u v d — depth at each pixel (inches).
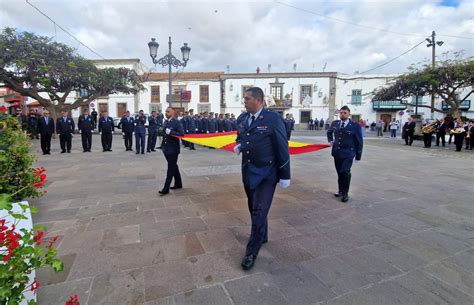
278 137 111.1
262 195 113.4
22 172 128.9
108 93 808.9
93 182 240.2
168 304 86.8
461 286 98.0
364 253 121.5
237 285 97.1
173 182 243.4
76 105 784.9
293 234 140.5
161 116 484.1
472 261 115.3
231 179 256.7
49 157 384.5
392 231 145.5
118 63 1288.1
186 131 509.0
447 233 143.6
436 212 175.3
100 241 129.0
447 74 604.4
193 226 147.6
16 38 579.2
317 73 1376.7
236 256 117.1
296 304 87.4
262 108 116.9
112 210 170.2
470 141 557.0
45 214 162.6
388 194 216.5
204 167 316.8
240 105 1382.9
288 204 188.2
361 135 193.8
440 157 439.8
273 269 107.9
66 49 652.1
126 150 470.0
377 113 1413.6
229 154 431.2
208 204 183.6
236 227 146.9
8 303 52.7
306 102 1390.3
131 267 107.6
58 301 87.4
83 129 439.5
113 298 89.3
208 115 626.5
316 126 1369.3
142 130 421.7
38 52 587.8
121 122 468.4
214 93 1379.2
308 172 300.8
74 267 107.0
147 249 122.0
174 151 203.9
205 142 219.5
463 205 189.9
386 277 103.3
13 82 629.9
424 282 100.2
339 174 202.1
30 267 56.6
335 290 95.0
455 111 691.4
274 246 127.3
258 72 1425.9
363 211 175.9
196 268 107.5
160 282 98.2
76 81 681.6
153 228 144.3
